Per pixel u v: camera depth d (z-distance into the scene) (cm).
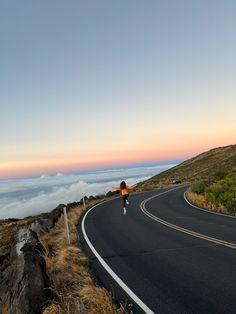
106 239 1380
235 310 615
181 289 740
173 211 2231
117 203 3066
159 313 630
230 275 807
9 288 740
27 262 736
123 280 830
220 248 1086
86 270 937
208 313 613
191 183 5819
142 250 1137
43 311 632
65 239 1350
